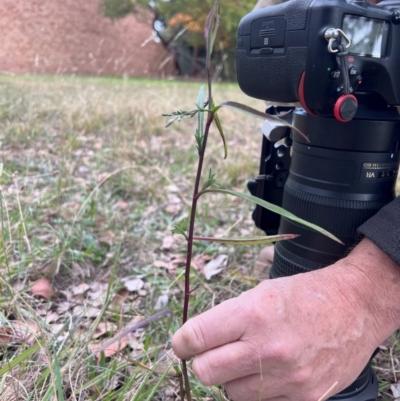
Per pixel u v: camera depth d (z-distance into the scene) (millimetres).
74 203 799
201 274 635
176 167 1093
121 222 759
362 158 328
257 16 333
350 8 283
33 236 658
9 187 831
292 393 277
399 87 314
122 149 1113
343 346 275
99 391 362
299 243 355
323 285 281
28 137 1170
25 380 369
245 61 348
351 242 339
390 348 455
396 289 289
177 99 1954
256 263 600
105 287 589
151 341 458
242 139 1465
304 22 289
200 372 272
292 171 368
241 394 283
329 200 335
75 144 1168
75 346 393
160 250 709
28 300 514
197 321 271
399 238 282
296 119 359
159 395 383
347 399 338
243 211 848
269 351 260
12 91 1721
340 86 288
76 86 1950
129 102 1690
